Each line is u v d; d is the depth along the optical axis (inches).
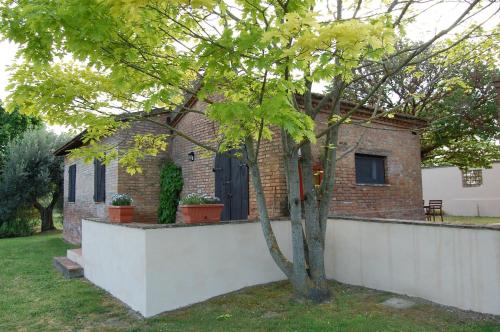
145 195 380.2
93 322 189.9
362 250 232.5
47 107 177.9
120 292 226.4
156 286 195.9
